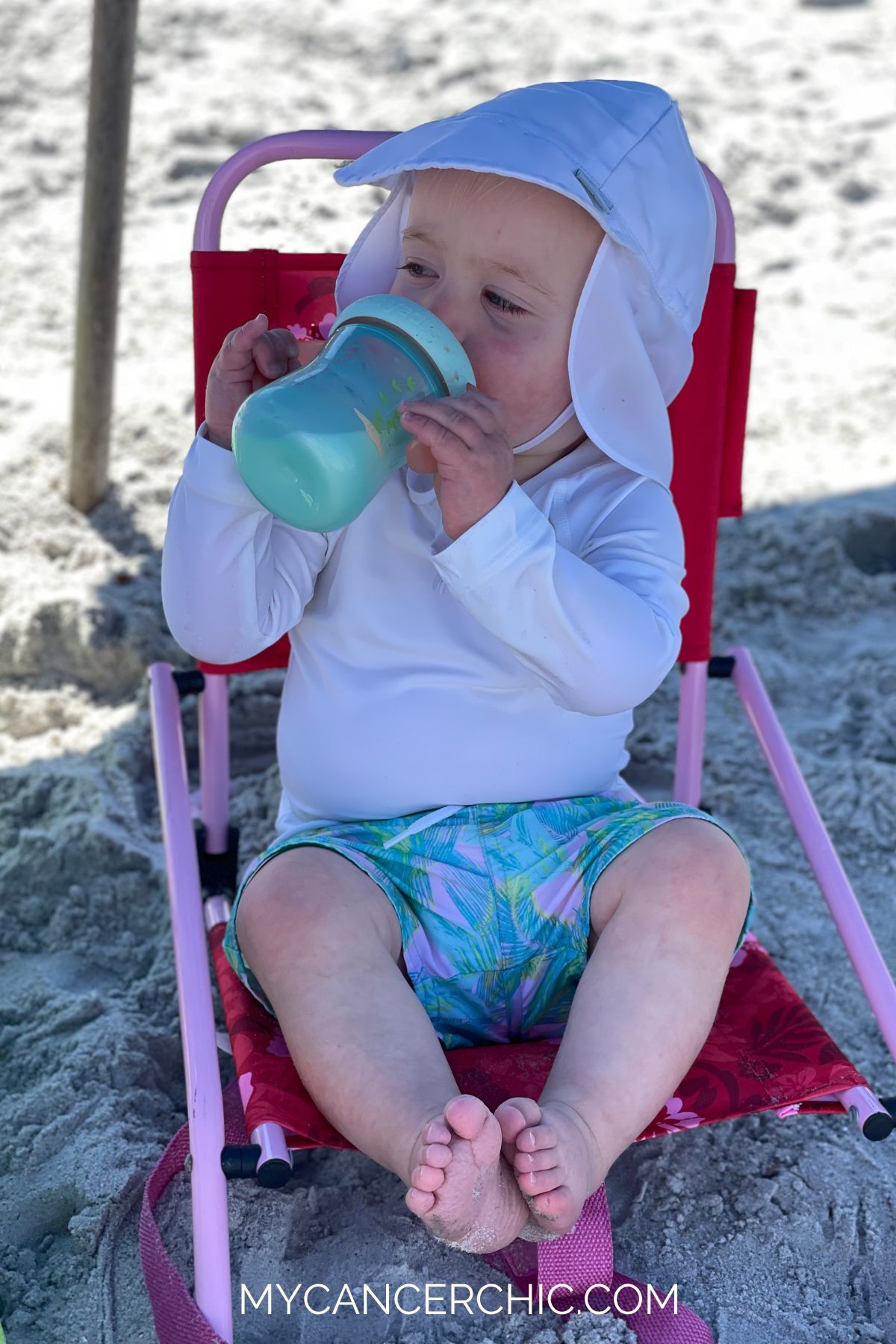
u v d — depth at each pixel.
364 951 1.66
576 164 1.70
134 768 2.71
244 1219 1.83
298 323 2.11
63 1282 1.78
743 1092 1.73
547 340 1.75
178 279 4.35
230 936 1.83
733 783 2.79
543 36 5.89
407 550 1.86
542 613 1.66
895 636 3.21
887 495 3.59
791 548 3.38
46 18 5.75
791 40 6.09
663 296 1.81
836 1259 1.82
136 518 3.33
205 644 1.84
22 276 4.38
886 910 2.48
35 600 2.98
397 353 1.59
